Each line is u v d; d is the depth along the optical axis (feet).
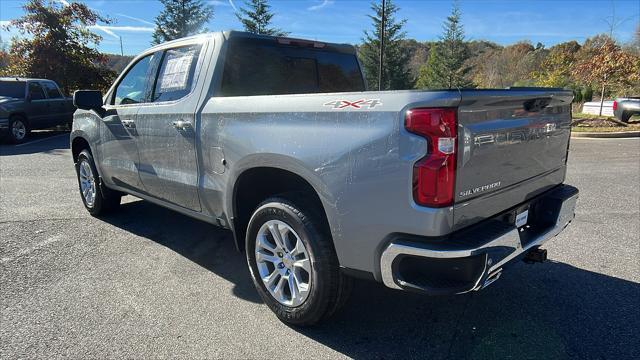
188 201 11.91
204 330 9.42
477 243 7.18
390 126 7.23
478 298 10.69
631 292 10.83
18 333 9.27
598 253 13.25
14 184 23.43
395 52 142.41
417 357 8.50
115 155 14.64
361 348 8.79
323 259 8.57
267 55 12.12
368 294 10.98
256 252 9.95
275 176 10.18
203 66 11.26
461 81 147.23
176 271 12.39
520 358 8.39
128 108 13.60
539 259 9.36
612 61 54.90
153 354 8.57
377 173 7.43
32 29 61.57
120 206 17.95
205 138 10.69
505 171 8.29
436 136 6.89
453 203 7.14
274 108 9.07
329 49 13.91
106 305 10.44
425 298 10.76
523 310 10.10
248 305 10.52
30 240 14.74
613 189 21.12
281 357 8.50
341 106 7.93
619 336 9.01
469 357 8.46
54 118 46.80
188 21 139.95
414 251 7.18
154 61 13.23
